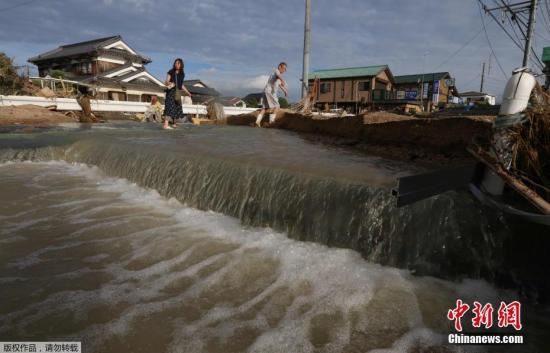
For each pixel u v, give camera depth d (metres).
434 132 5.33
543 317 2.47
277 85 10.55
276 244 3.66
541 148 2.51
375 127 6.37
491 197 2.62
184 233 4.02
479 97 42.47
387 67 36.47
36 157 7.37
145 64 34.91
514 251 2.62
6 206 4.75
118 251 3.55
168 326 2.45
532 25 12.18
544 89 2.65
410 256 3.05
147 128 10.60
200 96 36.38
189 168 4.96
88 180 6.15
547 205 2.27
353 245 3.36
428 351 2.21
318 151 5.68
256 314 2.60
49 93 14.95
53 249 3.56
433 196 2.96
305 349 2.25
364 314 2.57
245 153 5.32
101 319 2.50
